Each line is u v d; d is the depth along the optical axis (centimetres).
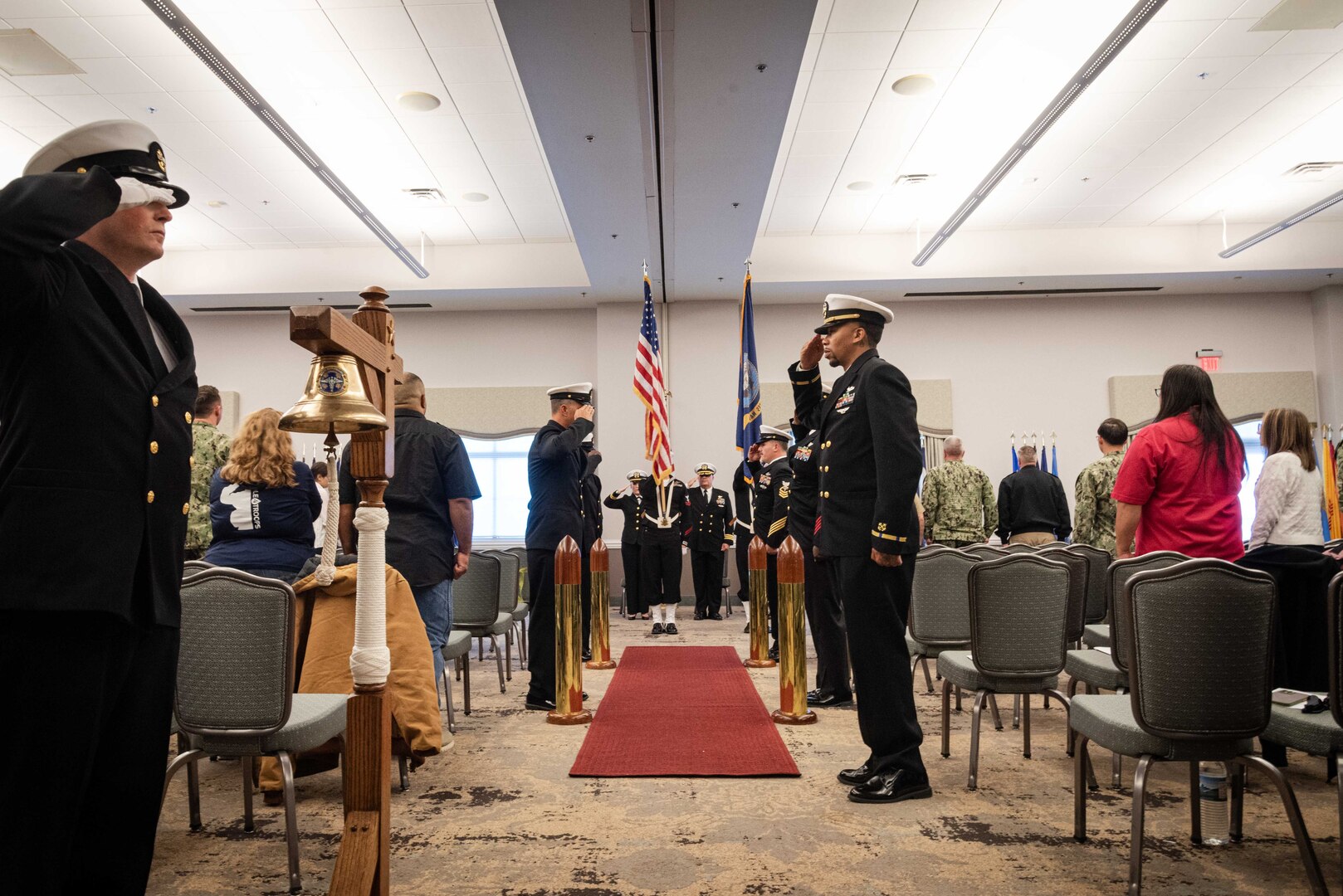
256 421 362
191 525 440
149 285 175
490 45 650
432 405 1208
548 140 697
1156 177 920
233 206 963
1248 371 1156
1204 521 315
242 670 256
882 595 312
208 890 241
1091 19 624
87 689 146
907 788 312
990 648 329
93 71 680
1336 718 213
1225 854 259
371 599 192
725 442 1162
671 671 596
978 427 1168
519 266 1107
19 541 142
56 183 138
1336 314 1129
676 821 292
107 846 160
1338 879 238
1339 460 527
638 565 984
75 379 149
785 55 571
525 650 707
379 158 848
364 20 618
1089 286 1121
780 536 706
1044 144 840
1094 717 255
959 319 1180
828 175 900
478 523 1211
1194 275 1077
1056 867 249
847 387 326
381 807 188
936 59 675
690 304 1180
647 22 536
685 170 750
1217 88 738
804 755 374
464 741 406
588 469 618
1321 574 333
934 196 961
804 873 247
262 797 327
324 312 167
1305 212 904
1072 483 1160
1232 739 232
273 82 700
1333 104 766
